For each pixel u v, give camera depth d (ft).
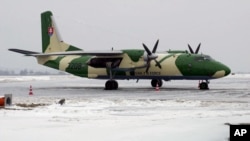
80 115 194.90
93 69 433.48
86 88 458.50
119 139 130.52
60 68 457.68
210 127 150.92
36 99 291.58
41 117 186.39
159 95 322.75
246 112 200.75
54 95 334.85
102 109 223.10
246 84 575.79
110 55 415.03
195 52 431.02
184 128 149.79
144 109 221.87
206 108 222.89
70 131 145.18
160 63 402.93
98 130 147.02
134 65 407.85
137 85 545.03
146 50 404.57
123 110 217.15
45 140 129.80
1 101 232.32
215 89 411.75
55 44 468.75
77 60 445.78
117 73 424.87
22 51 450.71
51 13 472.85
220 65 389.39
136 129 148.87
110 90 406.41
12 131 145.69
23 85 581.53
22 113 203.41
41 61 470.39
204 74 389.80
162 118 180.75
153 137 133.28
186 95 319.68
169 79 412.36
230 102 254.47
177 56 401.90
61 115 195.00
